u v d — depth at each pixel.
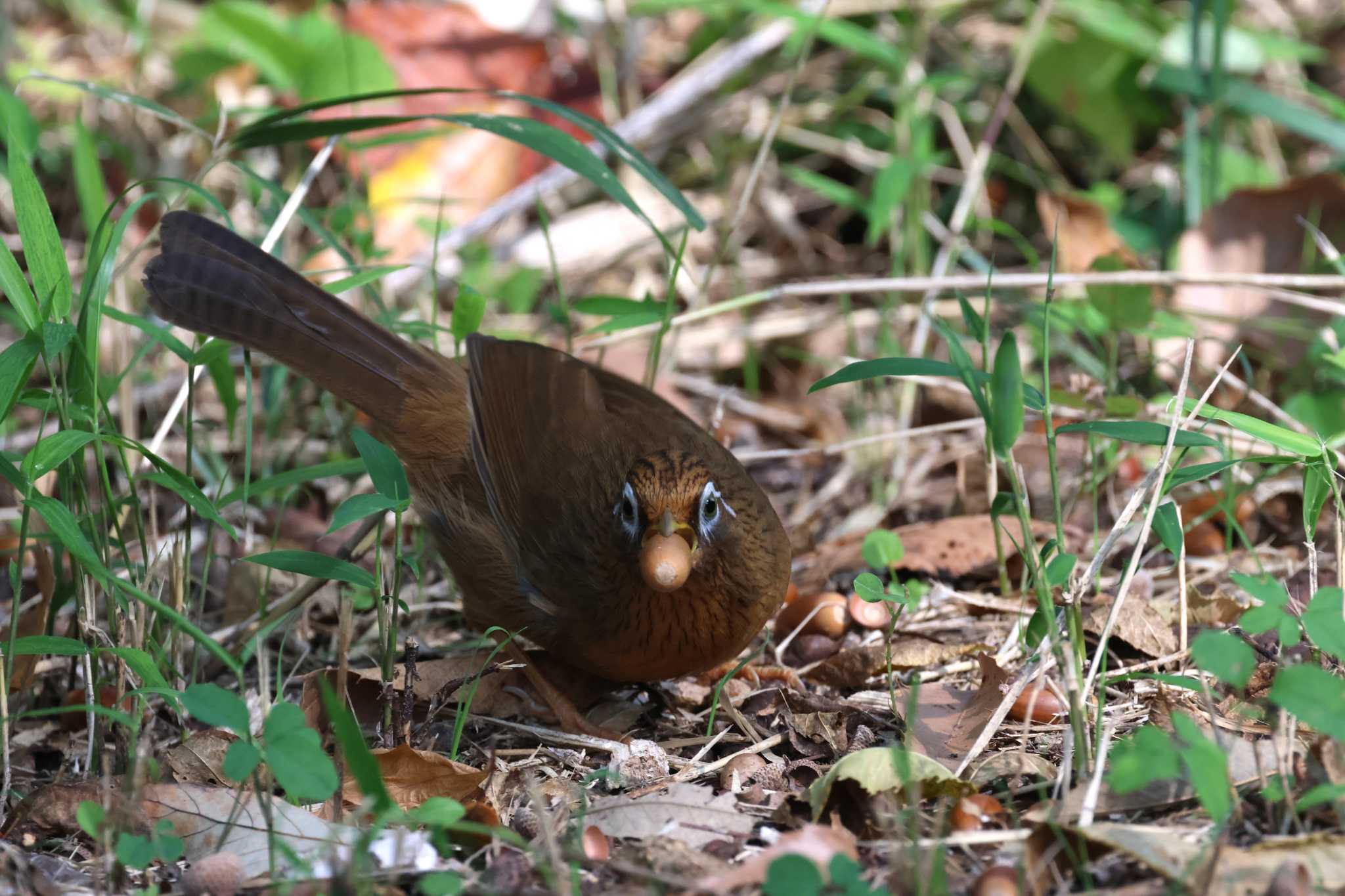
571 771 8.23
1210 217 13.23
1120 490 11.62
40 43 17.66
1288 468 10.61
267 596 10.31
